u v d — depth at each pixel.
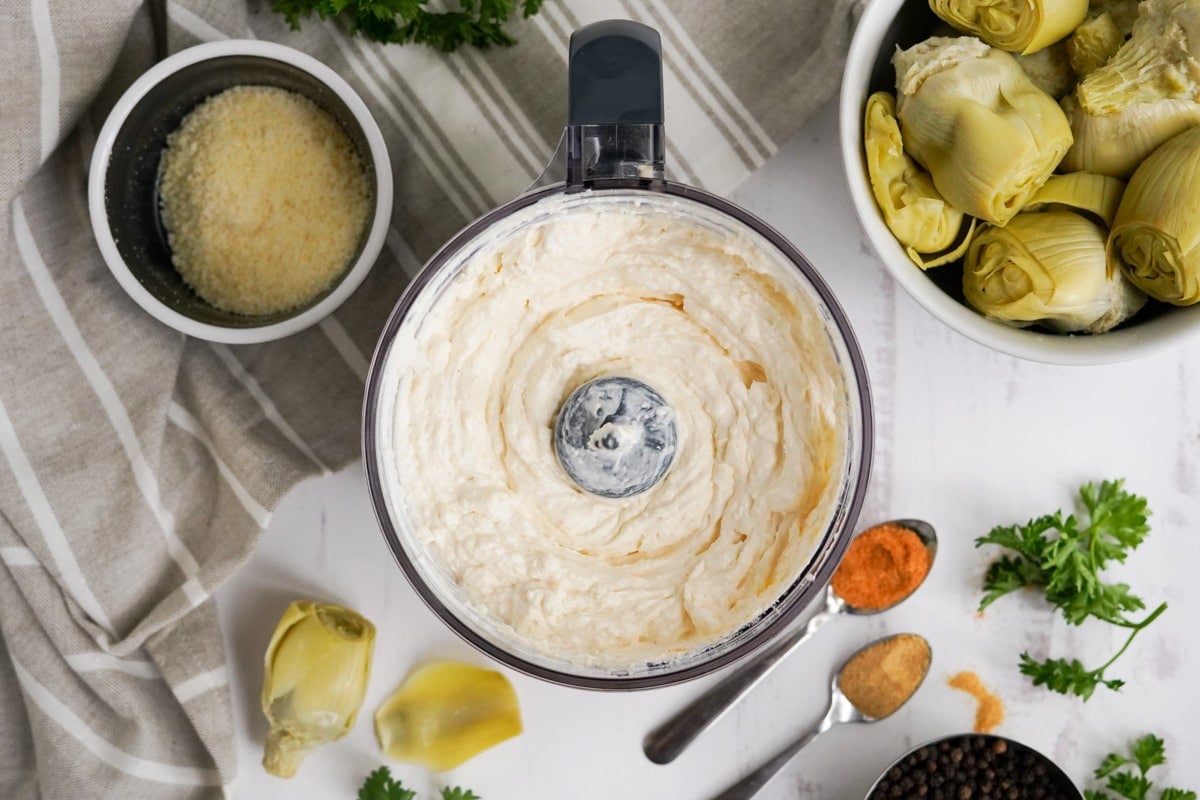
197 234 0.67
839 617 0.71
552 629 0.63
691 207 0.60
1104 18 0.61
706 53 0.68
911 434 0.71
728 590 0.63
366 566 0.71
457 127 0.69
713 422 0.65
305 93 0.67
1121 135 0.60
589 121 0.59
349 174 0.67
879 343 0.71
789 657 0.71
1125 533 0.69
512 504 0.64
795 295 0.62
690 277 0.63
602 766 0.71
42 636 0.69
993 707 0.71
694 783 0.71
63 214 0.69
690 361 0.65
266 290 0.67
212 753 0.70
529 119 0.69
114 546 0.69
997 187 0.60
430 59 0.69
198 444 0.70
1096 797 0.71
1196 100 0.59
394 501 0.62
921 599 0.71
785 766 0.71
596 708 0.71
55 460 0.68
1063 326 0.63
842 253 0.71
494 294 0.63
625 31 0.59
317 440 0.70
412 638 0.71
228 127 0.66
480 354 0.64
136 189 0.66
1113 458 0.71
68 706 0.70
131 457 0.69
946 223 0.62
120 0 0.64
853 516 0.61
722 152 0.68
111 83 0.69
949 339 0.71
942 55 0.60
